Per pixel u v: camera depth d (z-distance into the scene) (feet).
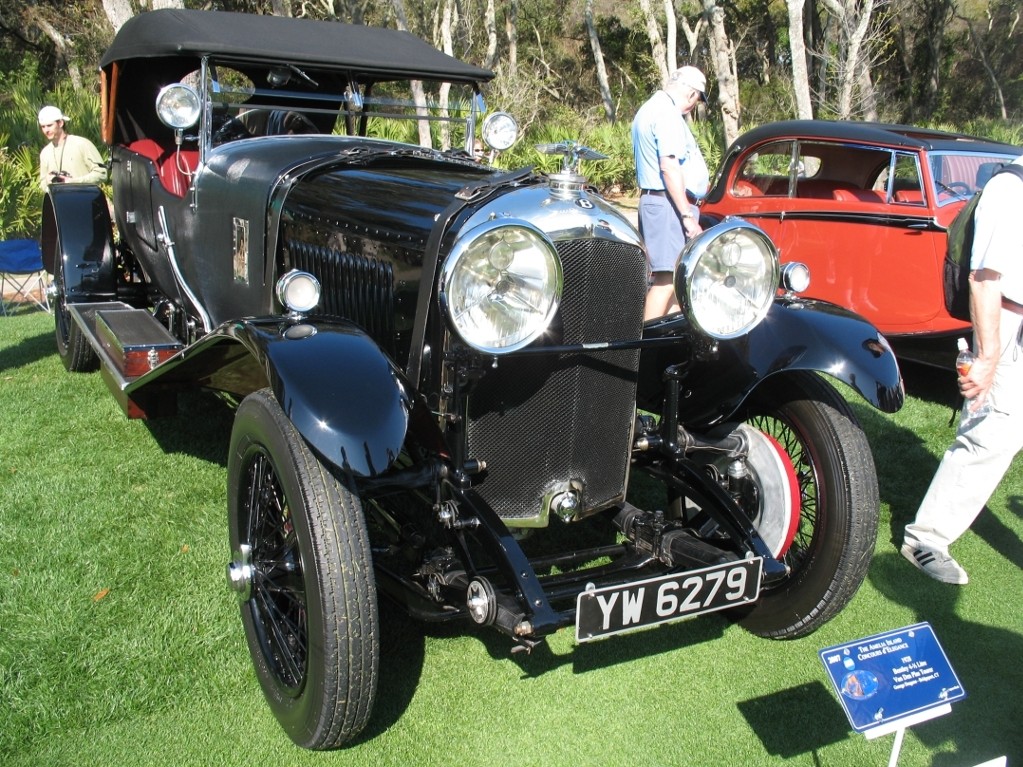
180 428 14.78
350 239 9.25
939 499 10.91
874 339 9.37
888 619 10.22
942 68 106.22
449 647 9.33
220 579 10.20
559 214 7.84
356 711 7.26
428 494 8.34
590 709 8.47
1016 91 107.14
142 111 15.39
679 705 8.59
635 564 8.99
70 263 16.05
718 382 9.54
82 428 14.66
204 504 12.06
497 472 8.16
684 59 121.08
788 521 9.29
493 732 8.10
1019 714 8.62
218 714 8.14
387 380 7.22
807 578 9.27
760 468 9.57
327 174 10.49
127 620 9.32
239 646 9.05
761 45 115.85
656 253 17.81
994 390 10.26
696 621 10.09
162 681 8.46
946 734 8.32
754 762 7.84
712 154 51.67
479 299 7.09
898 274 18.65
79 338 16.60
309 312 8.37
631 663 9.23
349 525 7.11
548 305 7.25
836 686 6.61
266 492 8.24
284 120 13.92
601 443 8.58
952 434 16.26
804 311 9.66
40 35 93.61
